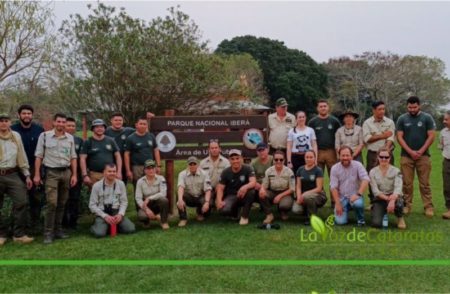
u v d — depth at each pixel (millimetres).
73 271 5082
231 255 5578
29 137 6754
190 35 15016
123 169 7902
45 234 6316
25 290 4551
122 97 14211
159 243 6176
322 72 51031
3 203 6691
